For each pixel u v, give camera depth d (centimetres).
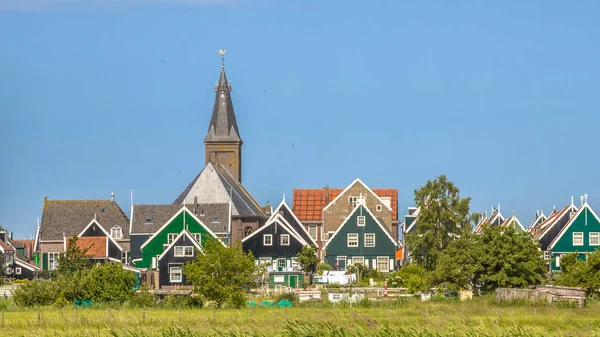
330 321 16575
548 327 15962
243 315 18088
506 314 18150
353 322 16550
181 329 15150
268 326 15875
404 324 16375
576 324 16450
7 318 17838
